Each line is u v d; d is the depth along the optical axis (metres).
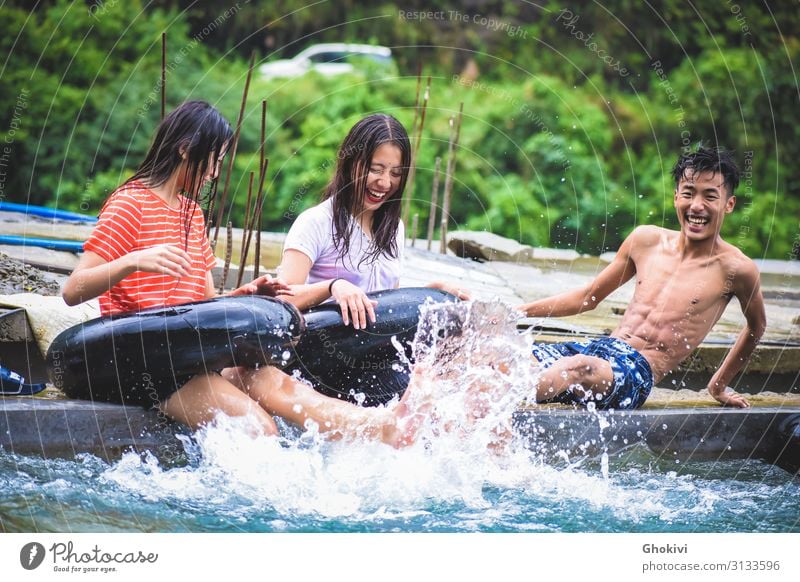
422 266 9.20
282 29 21.45
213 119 5.01
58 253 7.74
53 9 18.28
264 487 4.35
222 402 4.58
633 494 4.58
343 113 19.50
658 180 19.14
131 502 4.09
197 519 3.99
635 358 5.62
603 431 5.21
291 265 5.32
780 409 5.65
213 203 5.48
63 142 17.22
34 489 4.11
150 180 5.00
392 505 4.28
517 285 9.09
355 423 4.64
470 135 19.25
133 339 4.56
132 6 19.16
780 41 20.02
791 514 4.36
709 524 4.19
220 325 4.55
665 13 20.83
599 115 19.73
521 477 4.69
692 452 5.34
